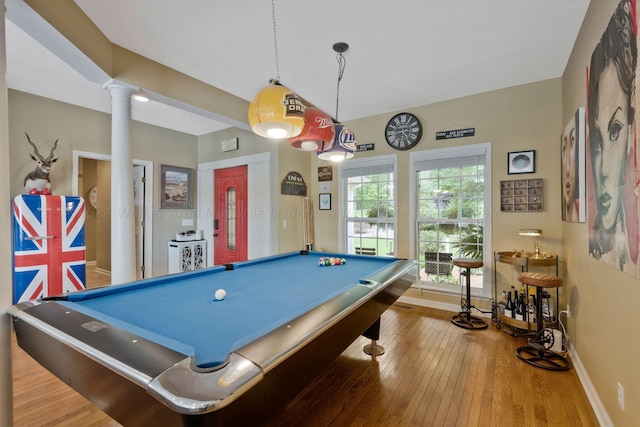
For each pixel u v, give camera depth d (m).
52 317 1.13
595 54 1.70
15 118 3.20
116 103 2.47
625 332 1.38
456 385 2.00
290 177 4.36
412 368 2.21
